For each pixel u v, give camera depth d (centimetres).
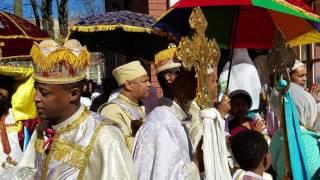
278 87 409
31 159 287
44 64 254
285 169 422
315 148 432
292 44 471
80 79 262
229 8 490
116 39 618
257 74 545
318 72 848
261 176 356
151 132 307
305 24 472
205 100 316
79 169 252
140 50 612
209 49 319
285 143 409
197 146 325
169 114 315
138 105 471
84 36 616
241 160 354
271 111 489
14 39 494
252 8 489
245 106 491
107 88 612
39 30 521
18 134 443
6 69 444
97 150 254
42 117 262
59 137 260
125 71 455
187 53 311
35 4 1313
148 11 960
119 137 260
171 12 459
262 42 502
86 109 268
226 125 488
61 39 286
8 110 451
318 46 845
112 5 1438
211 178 307
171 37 462
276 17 473
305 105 447
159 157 300
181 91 328
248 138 354
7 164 420
